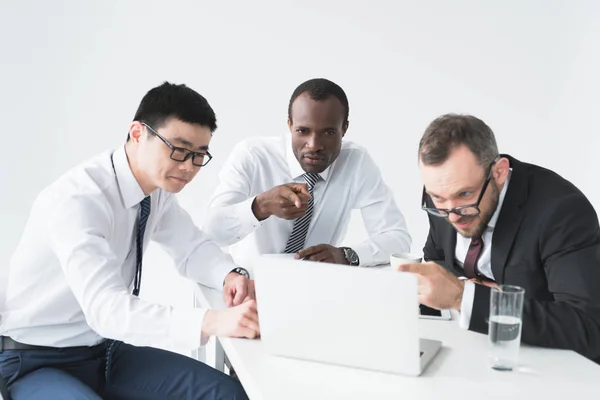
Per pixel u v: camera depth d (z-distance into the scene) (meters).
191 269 2.29
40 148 3.79
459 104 4.27
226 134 4.00
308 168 2.72
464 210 1.84
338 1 4.02
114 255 1.92
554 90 4.36
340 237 3.03
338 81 4.10
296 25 3.99
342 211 2.95
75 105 3.80
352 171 2.93
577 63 4.35
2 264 3.81
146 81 3.87
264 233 2.87
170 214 2.33
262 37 3.96
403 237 2.82
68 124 3.81
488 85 4.29
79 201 1.93
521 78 4.32
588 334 1.68
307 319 1.61
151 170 2.01
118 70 3.82
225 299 2.07
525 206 1.93
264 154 2.92
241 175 2.84
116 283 1.88
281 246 2.91
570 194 1.90
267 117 4.04
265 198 2.49
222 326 1.79
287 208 2.48
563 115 4.40
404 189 4.27
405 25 4.12
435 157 1.79
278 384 1.51
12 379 1.97
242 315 1.79
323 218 2.93
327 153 2.67
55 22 3.71
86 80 3.79
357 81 4.12
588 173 4.48
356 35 4.07
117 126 3.88
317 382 1.52
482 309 1.71
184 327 1.80
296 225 2.84
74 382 1.92
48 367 2.04
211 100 3.96
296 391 1.47
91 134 3.84
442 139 1.79
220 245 2.56
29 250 2.00
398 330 1.52
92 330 2.09
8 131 3.74
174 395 2.11
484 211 1.87
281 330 1.64
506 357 1.58
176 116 1.95
